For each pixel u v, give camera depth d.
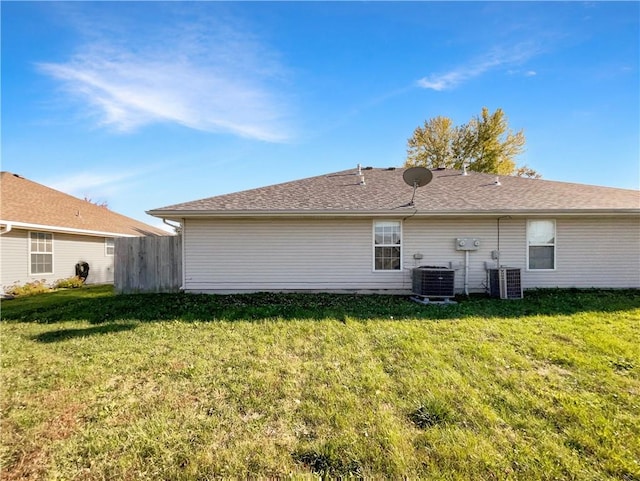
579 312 6.24
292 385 3.34
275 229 8.99
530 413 2.77
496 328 5.14
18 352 4.44
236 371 3.70
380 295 8.71
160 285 9.16
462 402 2.94
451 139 25.03
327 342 4.65
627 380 3.35
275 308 6.87
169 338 4.95
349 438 2.44
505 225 8.91
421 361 3.88
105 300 7.96
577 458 2.22
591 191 9.98
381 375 3.52
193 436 2.52
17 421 2.77
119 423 2.73
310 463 2.22
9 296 9.64
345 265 9.00
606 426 2.56
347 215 8.50
